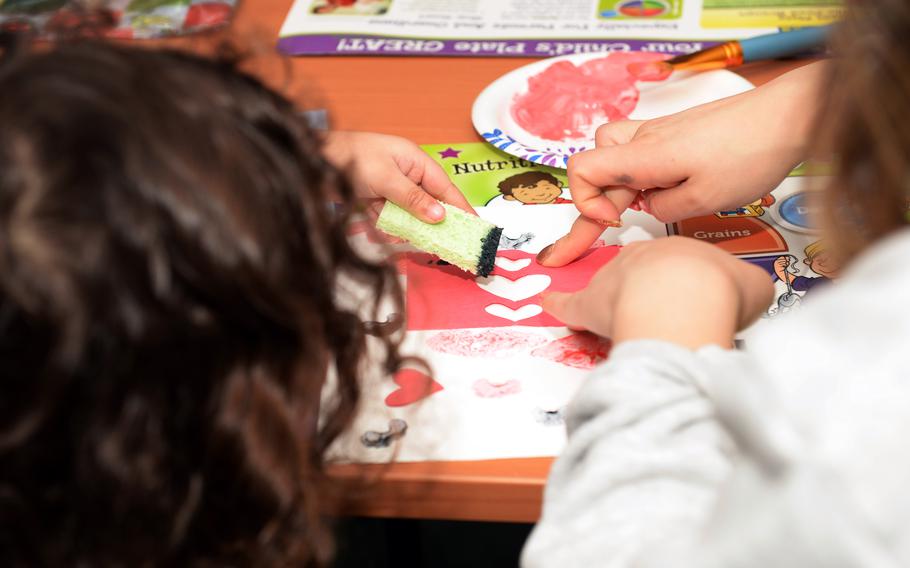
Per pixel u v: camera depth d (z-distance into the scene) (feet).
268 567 1.55
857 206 1.34
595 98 2.83
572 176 2.24
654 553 1.28
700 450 1.44
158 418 1.29
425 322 2.14
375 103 2.93
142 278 1.19
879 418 0.98
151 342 1.23
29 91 1.20
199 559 1.48
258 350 1.37
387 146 2.39
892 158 1.23
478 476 1.79
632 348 1.57
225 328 1.31
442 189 2.44
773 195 2.48
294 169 1.40
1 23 3.04
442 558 3.65
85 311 1.18
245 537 1.49
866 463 0.97
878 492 0.97
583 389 1.59
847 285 1.11
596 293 1.90
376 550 3.51
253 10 3.38
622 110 2.81
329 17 3.33
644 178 2.23
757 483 1.06
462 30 3.24
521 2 3.38
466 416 1.90
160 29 3.19
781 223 2.38
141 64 1.28
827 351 1.05
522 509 1.82
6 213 1.15
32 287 1.16
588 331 2.08
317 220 1.43
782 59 2.98
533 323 2.12
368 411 1.91
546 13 3.31
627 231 2.40
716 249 1.88
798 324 1.10
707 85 2.86
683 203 2.27
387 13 3.34
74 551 1.38
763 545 1.02
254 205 1.29
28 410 1.24
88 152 1.16
